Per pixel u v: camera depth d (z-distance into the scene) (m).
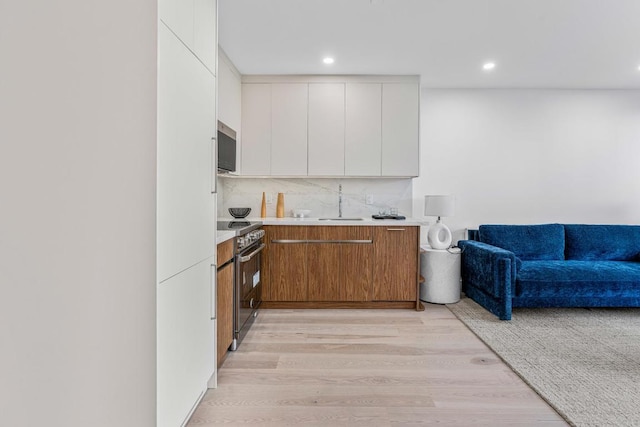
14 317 1.22
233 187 4.33
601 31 2.96
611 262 3.79
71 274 1.26
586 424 1.79
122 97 1.29
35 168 1.23
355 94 3.99
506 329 3.10
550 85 4.34
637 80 4.16
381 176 4.04
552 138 4.50
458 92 4.46
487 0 2.50
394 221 3.73
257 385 2.17
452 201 3.86
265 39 3.11
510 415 1.88
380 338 2.91
